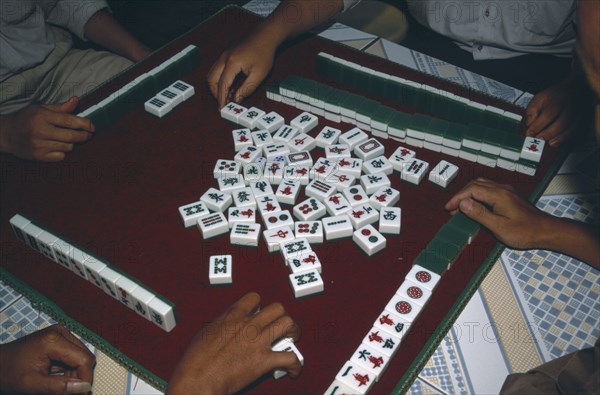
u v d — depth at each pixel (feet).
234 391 3.63
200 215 4.64
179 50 6.45
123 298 4.12
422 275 4.20
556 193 5.04
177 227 4.68
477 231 4.58
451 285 4.27
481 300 4.31
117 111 5.57
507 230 4.49
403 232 4.61
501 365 3.96
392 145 5.34
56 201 4.90
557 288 4.37
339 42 6.47
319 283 4.16
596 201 4.97
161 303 3.91
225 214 4.85
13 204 4.89
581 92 5.41
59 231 4.67
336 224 4.58
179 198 4.90
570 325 4.16
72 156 5.27
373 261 4.41
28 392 3.81
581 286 4.38
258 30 6.07
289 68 6.12
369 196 4.92
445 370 3.93
